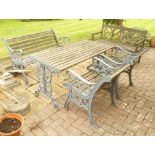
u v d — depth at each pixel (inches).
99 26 459.8
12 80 197.9
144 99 183.2
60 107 168.4
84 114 161.3
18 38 210.7
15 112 156.5
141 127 150.1
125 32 276.8
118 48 211.9
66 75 219.0
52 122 152.5
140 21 508.1
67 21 515.5
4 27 434.6
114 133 144.1
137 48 240.8
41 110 164.4
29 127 146.9
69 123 152.0
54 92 189.2
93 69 185.2
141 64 257.8
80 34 391.2
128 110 167.8
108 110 167.2
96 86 136.8
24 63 196.2
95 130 146.3
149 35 322.7
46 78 170.2
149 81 215.0
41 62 165.2
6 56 259.0
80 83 149.0
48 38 239.0
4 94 183.2
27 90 190.9
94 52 190.4
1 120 137.0
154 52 301.3
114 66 186.7
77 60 169.6
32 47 223.5
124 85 205.8
